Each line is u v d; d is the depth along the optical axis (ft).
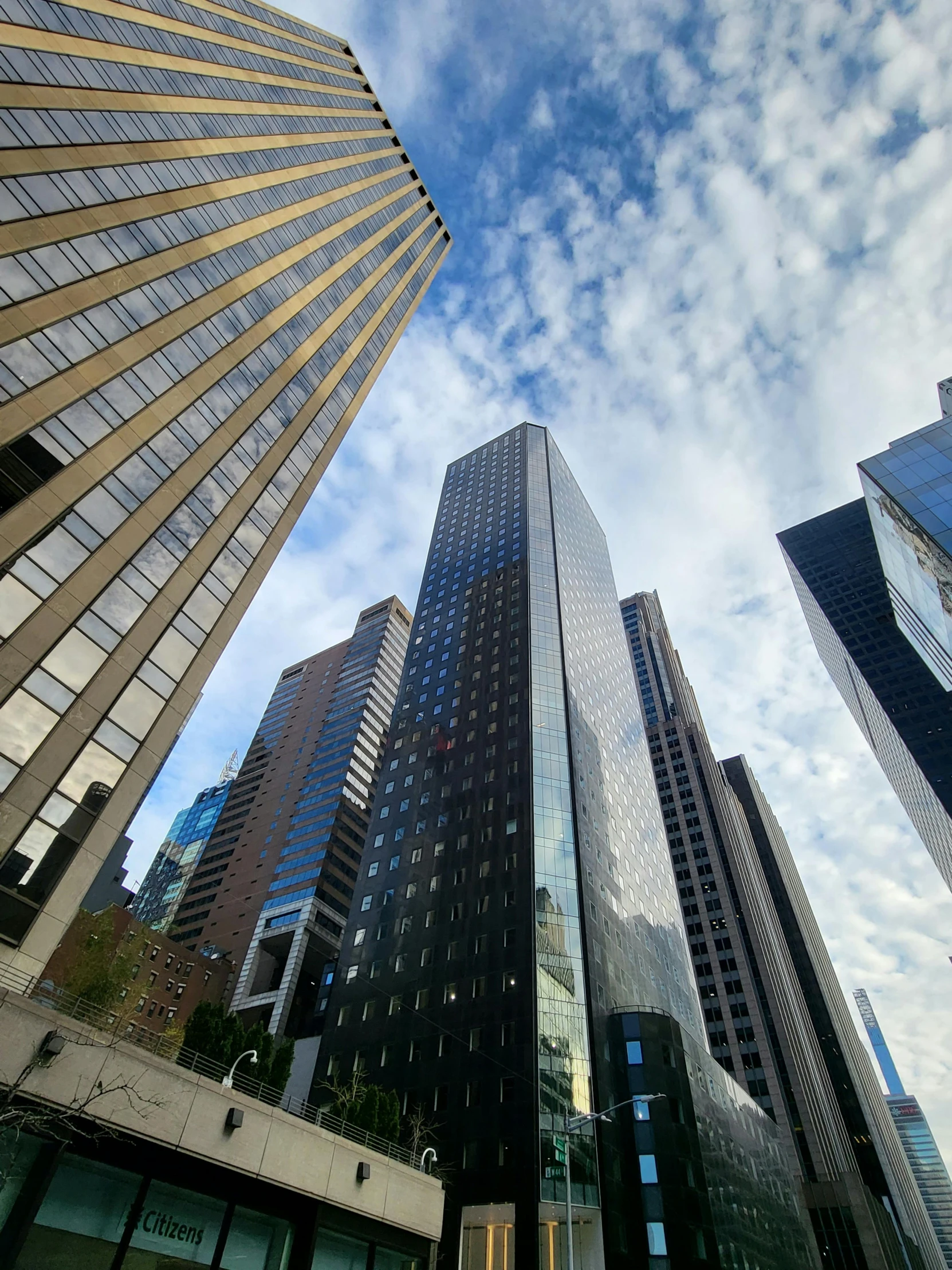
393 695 511.40
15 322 92.02
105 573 93.25
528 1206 142.41
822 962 621.31
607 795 267.18
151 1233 61.31
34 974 69.56
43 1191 53.98
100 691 86.63
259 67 226.79
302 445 153.89
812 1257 278.87
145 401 111.55
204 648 105.81
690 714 609.01
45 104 111.96
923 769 455.63
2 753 73.15
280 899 379.76
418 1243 92.17
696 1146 167.73
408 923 212.64
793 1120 352.28
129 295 116.67
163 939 306.76
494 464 423.64
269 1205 72.49
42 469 88.69
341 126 283.18
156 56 158.40
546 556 332.39
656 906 276.62
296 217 199.82
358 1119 107.76
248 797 483.10
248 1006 323.37
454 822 232.12
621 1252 143.74
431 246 324.80
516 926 193.26
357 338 207.51
